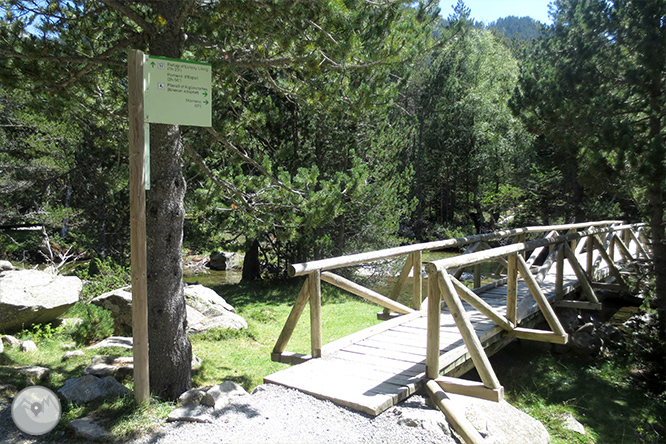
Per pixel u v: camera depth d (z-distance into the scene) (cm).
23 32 490
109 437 339
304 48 504
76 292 776
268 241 1453
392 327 605
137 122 382
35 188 1405
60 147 1360
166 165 477
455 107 2716
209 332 816
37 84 546
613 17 867
